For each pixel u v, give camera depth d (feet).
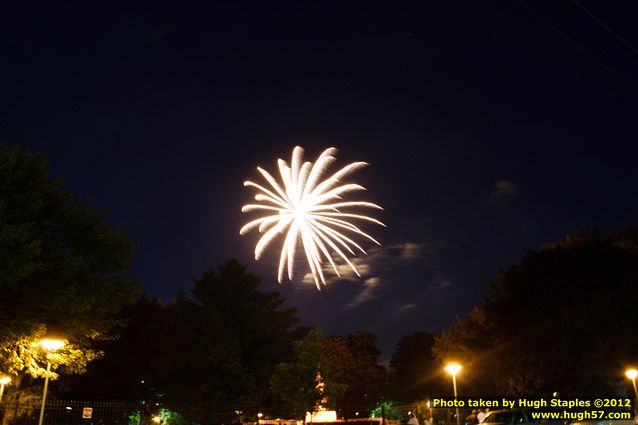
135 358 185.68
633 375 120.67
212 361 164.25
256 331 181.37
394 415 269.44
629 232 180.55
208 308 171.73
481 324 181.27
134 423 159.22
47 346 78.23
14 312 77.77
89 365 179.22
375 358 292.40
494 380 165.58
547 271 164.35
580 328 149.89
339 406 247.91
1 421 108.17
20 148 80.33
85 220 83.61
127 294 87.25
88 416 123.54
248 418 173.27
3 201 70.59
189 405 157.58
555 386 151.33
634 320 146.82
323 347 260.83
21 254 66.74
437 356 210.18
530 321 161.07
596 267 158.20
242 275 185.26
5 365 82.12
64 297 76.43
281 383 148.87
